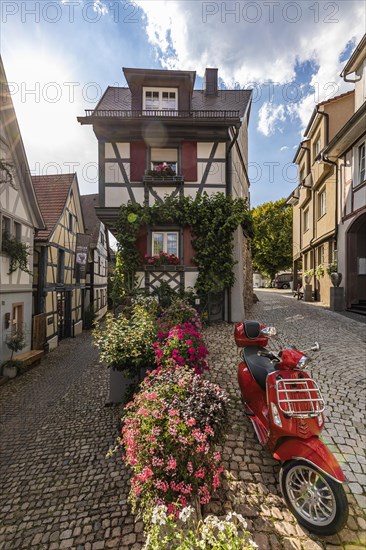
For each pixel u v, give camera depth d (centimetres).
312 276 1354
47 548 227
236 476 234
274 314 924
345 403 340
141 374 395
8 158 816
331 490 172
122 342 392
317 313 911
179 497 185
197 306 865
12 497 292
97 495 286
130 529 237
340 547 174
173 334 350
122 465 336
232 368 459
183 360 311
